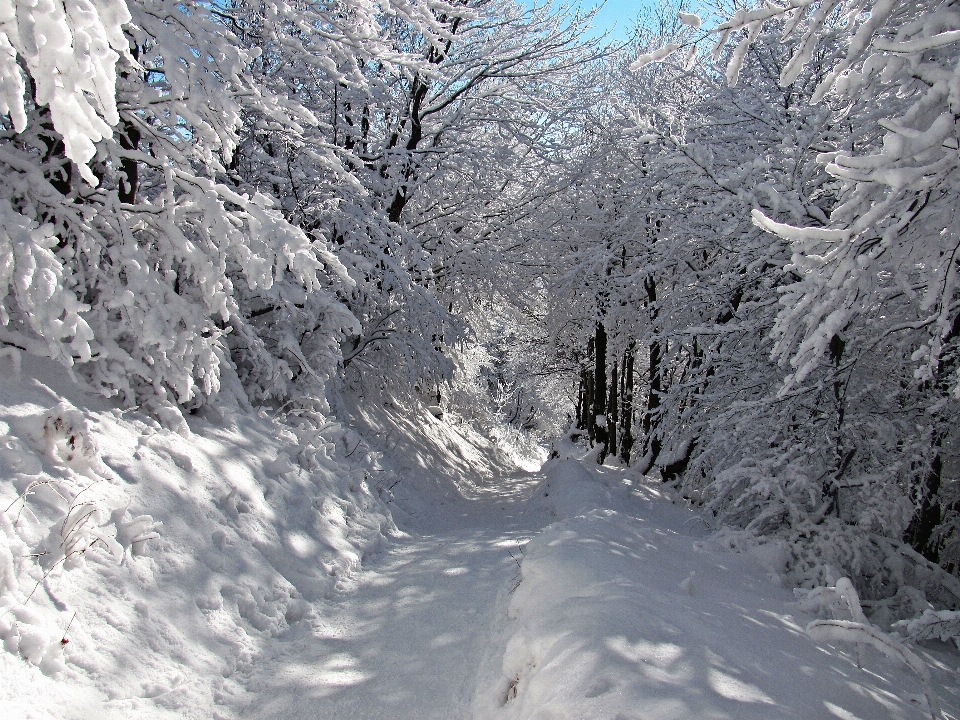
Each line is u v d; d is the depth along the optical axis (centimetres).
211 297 480
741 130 973
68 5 204
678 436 1170
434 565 569
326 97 1021
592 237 1480
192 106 420
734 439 828
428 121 1337
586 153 1513
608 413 1852
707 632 329
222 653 348
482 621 425
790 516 725
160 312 450
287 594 437
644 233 1378
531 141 1390
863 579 652
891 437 785
